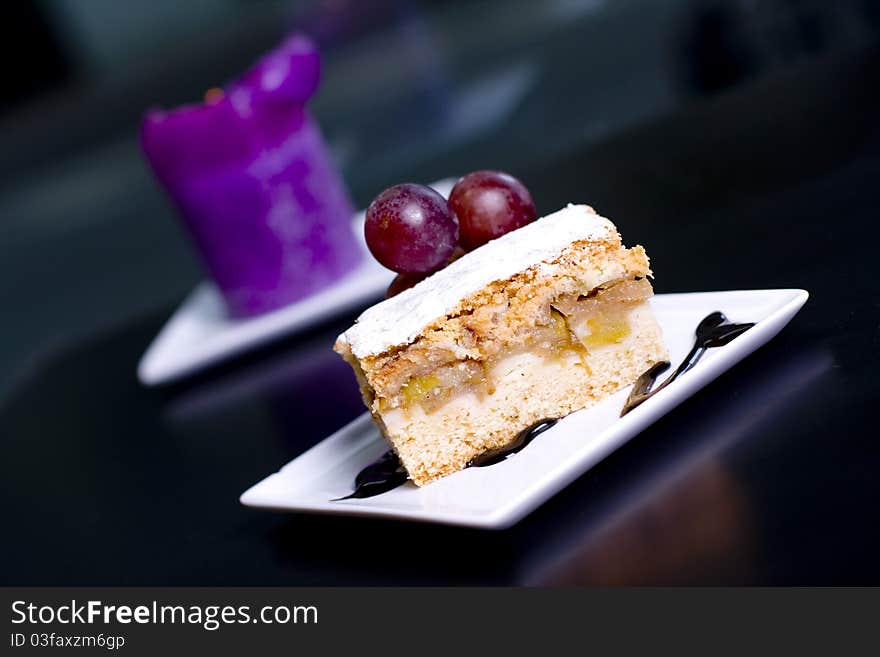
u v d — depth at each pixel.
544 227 0.51
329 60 2.09
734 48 1.08
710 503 0.44
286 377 0.64
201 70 2.27
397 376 0.49
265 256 0.69
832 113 0.67
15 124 2.27
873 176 0.58
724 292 0.52
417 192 0.51
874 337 0.47
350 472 0.52
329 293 0.68
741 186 0.63
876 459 0.43
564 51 1.77
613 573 0.43
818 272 0.53
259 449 0.58
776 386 0.47
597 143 0.78
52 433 0.68
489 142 1.59
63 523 0.58
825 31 1.04
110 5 2.29
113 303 1.75
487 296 0.49
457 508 0.47
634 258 0.50
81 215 2.08
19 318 1.81
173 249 1.86
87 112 2.27
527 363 0.50
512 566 0.44
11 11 2.24
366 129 1.82
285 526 0.51
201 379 0.68
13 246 2.07
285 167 0.69
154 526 0.55
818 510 0.42
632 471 0.46
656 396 0.47
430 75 1.97
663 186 0.67
